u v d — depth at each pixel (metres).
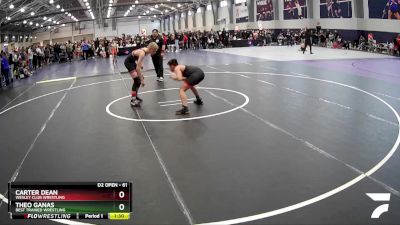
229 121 8.34
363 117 8.39
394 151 6.20
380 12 25.67
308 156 6.07
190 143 6.93
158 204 4.62
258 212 4.36
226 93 11.60
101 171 5.79
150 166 5.89
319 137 7.05
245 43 37.06
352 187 4.92
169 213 4.40
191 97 11.21
